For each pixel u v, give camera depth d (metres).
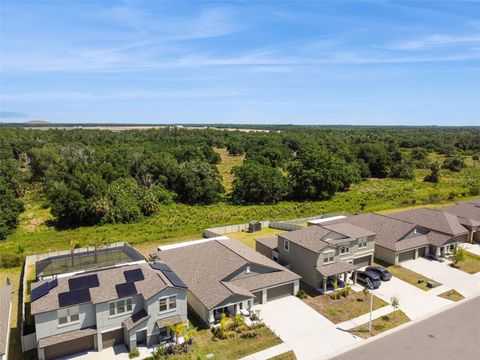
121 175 74.69
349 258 37.38
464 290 34.59
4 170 76.62
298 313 30.17
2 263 40.41
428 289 34.72
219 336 26.77
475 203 55.91
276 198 72.12
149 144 123.38
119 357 24.42
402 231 42.38
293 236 37.97
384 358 24.50
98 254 36.88
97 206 56.03
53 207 56.25
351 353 25.05
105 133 176.50
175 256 36.59
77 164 79.94
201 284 30.84
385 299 32.72
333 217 51.81
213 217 59.78
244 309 30.05
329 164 76.62
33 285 26.56
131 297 25.73
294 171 76.06
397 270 38.91
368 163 102.69
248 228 54.25
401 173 100.12
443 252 43.03
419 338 26.80
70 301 24.17
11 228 54.31
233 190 76.88
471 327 28.27
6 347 22.47
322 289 34.38
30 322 28.58
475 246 46.53
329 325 28.47
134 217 57.94
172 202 69.12
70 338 23.94
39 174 85.88
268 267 33.00
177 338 25.28
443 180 95.38
